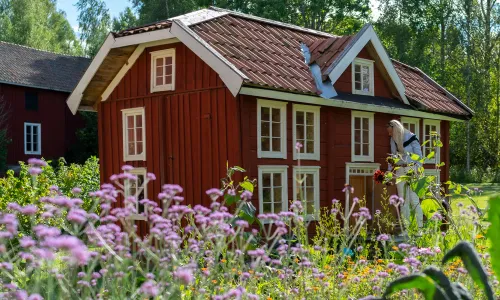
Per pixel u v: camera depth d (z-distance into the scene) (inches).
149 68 400.8
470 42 1632.6
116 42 393.7
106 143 426.9
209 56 346.6
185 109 378.6
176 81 384.8
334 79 407.5
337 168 418.9
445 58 1752.0
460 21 1657.2
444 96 559.5
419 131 514.3
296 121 390.6
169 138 387.2
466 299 54.3
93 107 443.2
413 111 485.7
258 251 144.5
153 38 375.9
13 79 1233.4
